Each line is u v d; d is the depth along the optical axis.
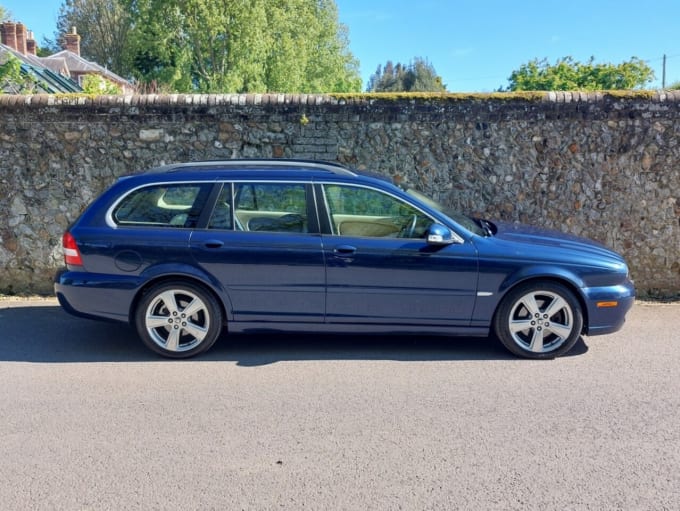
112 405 4.32
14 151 7.41
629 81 17.20
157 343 5.25
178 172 5.34
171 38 29.75
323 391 4.56
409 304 5.12
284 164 5.54
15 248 7.57
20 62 11.84
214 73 30.33
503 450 3.67
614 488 3.26
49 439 3.81
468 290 5.09
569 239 5.55
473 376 4.87
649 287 7.53
